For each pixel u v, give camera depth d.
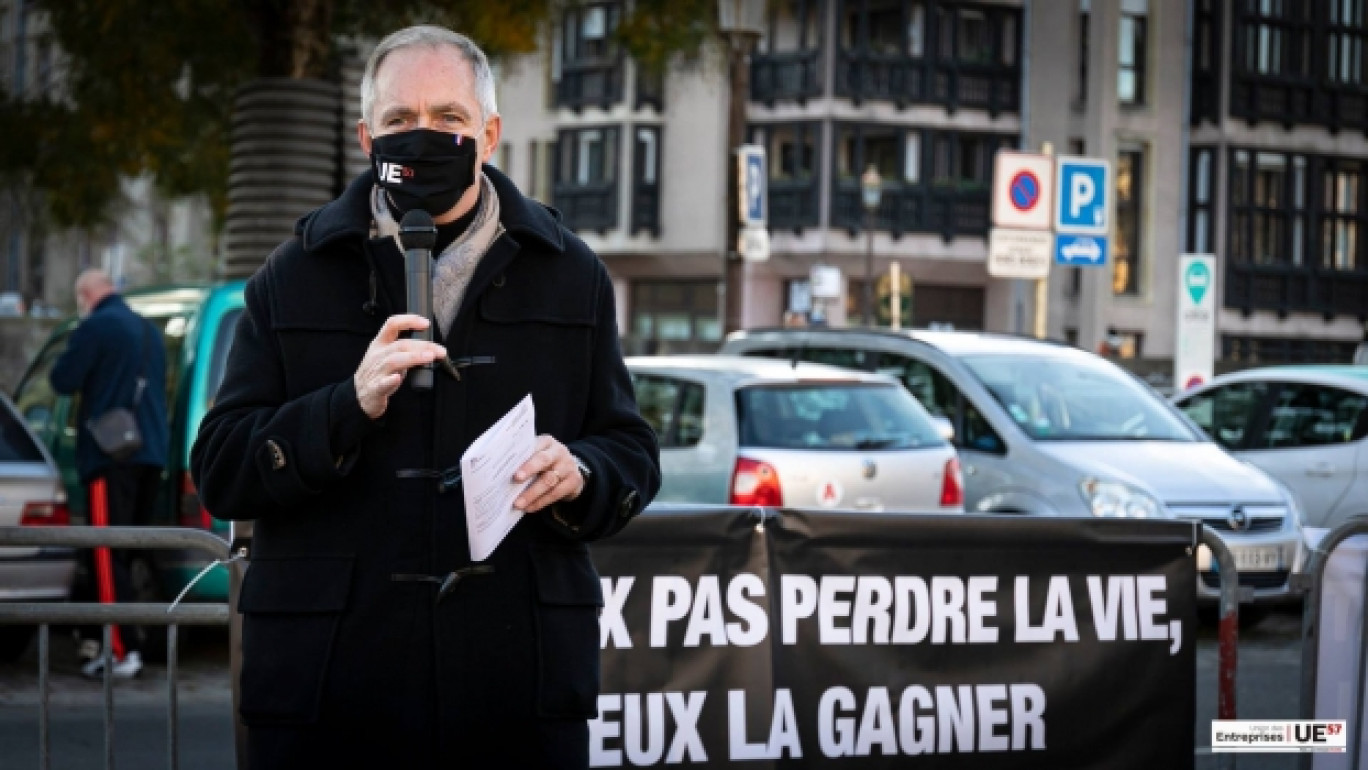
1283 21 52.38
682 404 12.46
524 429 3.66
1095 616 6.46
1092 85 50.53
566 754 3.85
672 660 6.02
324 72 16.39
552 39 16.94
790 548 6.14
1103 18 50.44
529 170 55.06
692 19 17.02
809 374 12.53
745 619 6.09
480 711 3.77
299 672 3.73
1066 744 6.43
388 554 3.74
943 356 14.66
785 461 11.93
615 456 3.91
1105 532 6.46
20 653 11.25
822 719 6.16
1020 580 6.37
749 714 6.09
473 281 3.79
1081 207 19.73
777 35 51.38
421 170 3.65
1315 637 6.48
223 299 12.18
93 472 11.05
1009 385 14.45
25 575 9.79
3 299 48.34
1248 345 52.12
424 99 3.67
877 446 12.30
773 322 51.56
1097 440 14.23
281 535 3.79
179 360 12.12
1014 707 6.37
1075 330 50.91
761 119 51.41
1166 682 6.55
